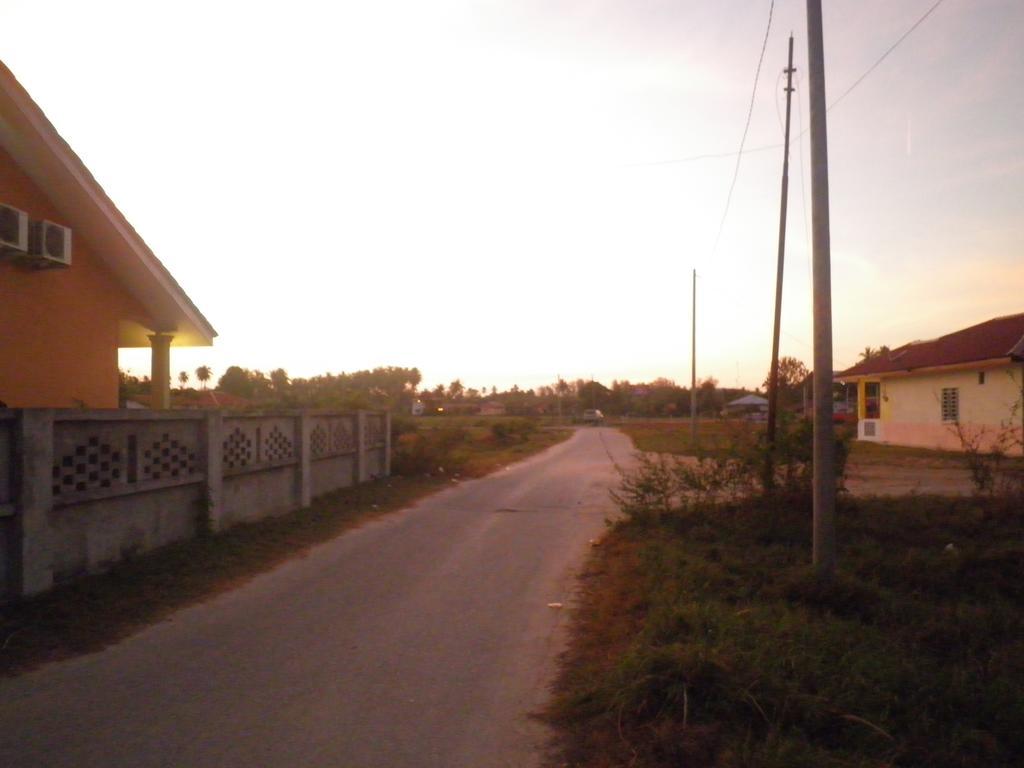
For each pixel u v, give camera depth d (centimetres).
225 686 623
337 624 797
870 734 527
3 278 1093
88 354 1253
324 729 547
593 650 720
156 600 850
